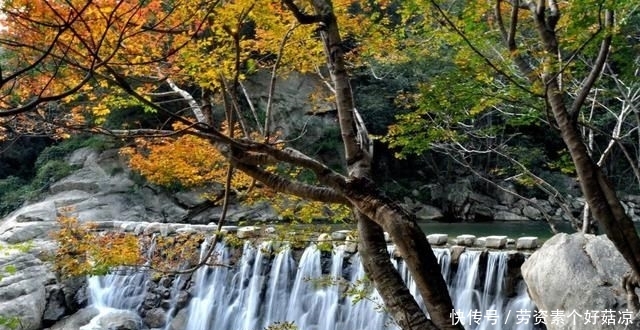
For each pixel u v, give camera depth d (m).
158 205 19.75
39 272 12.63
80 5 3.40
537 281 6.76
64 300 12.85
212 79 4.25
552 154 21.77
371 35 6.88
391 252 10.68
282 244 7.23
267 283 12.02
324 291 11.27
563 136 5.12
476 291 10.05
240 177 6.32
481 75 5.81
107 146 20.38
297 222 7.10
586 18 4.76
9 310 11.45
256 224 10.19
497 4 5.46
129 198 19.67
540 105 6.68
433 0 5.17
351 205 4.24
